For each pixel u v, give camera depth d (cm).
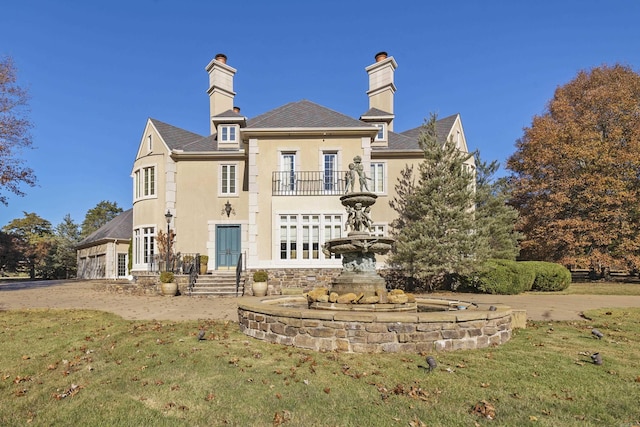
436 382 509
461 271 1652
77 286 2253
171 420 417
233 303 1402
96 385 533
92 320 1041
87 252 3397
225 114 2164
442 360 592
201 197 2067
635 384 505
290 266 1755
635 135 2286
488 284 1688
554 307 1226
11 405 478
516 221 2545
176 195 2066
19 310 1219
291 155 1858
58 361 667
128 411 442
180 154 2050
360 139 1850
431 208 1716
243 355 641
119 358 666
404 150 2028
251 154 1836
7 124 2020
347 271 885
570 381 512
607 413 425
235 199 2070
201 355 650
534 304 1302
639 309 1159
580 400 458
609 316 1046
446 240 1664
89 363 645
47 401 489
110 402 470
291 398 466
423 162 1858
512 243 2208
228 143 2125
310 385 505
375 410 431
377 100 2431
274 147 1845
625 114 2386
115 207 5688
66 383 551
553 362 588
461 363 578
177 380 536
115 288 1812
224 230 2066
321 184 1823
